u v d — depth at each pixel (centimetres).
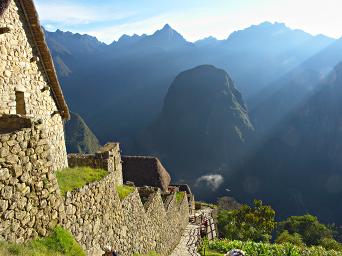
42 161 857
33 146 825
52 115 1415
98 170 1354
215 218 5672
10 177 741
